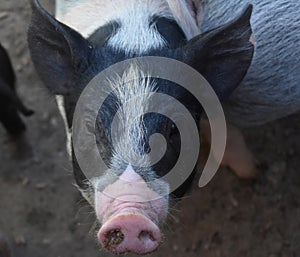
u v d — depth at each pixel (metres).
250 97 4.11
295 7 3.95
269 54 3.96
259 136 4.96
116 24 3.58
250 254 4.68
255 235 4.72
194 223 4.77
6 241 4.50
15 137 5.09
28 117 5.21
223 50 3.48
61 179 5.02
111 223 3.04
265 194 4.80
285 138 4.95
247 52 3.49
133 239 3.11
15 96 4.86
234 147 4.62
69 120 3.65
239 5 3.92
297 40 3.97
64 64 3.60
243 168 4.75
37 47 3.60
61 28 3.39
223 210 4.79
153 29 3.54
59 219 4.90
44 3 4.49
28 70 5.35
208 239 4.73
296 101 4.17
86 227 4.86
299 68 4.02
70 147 3.71
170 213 3.33
